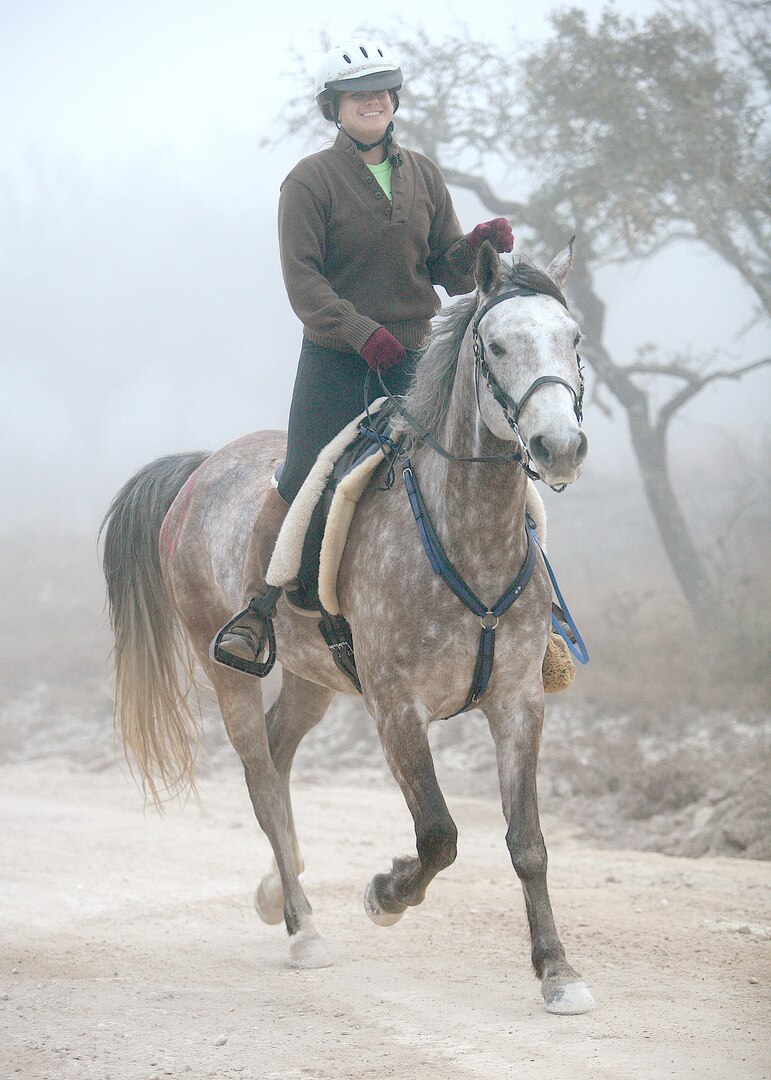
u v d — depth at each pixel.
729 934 8.10
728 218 20.69
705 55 20.34
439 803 6.28
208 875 10.73
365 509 6.93
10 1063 5.55
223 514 8.48
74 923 8.90
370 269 7.27
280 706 8.88
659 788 13.28
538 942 6.34
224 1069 5.45
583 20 20.20
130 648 9.26
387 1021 6.22
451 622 6.36
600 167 20.58
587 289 22.31
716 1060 5.38
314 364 7.31
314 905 9.36
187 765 9.27
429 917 8.88
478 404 6.14
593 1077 5.17
